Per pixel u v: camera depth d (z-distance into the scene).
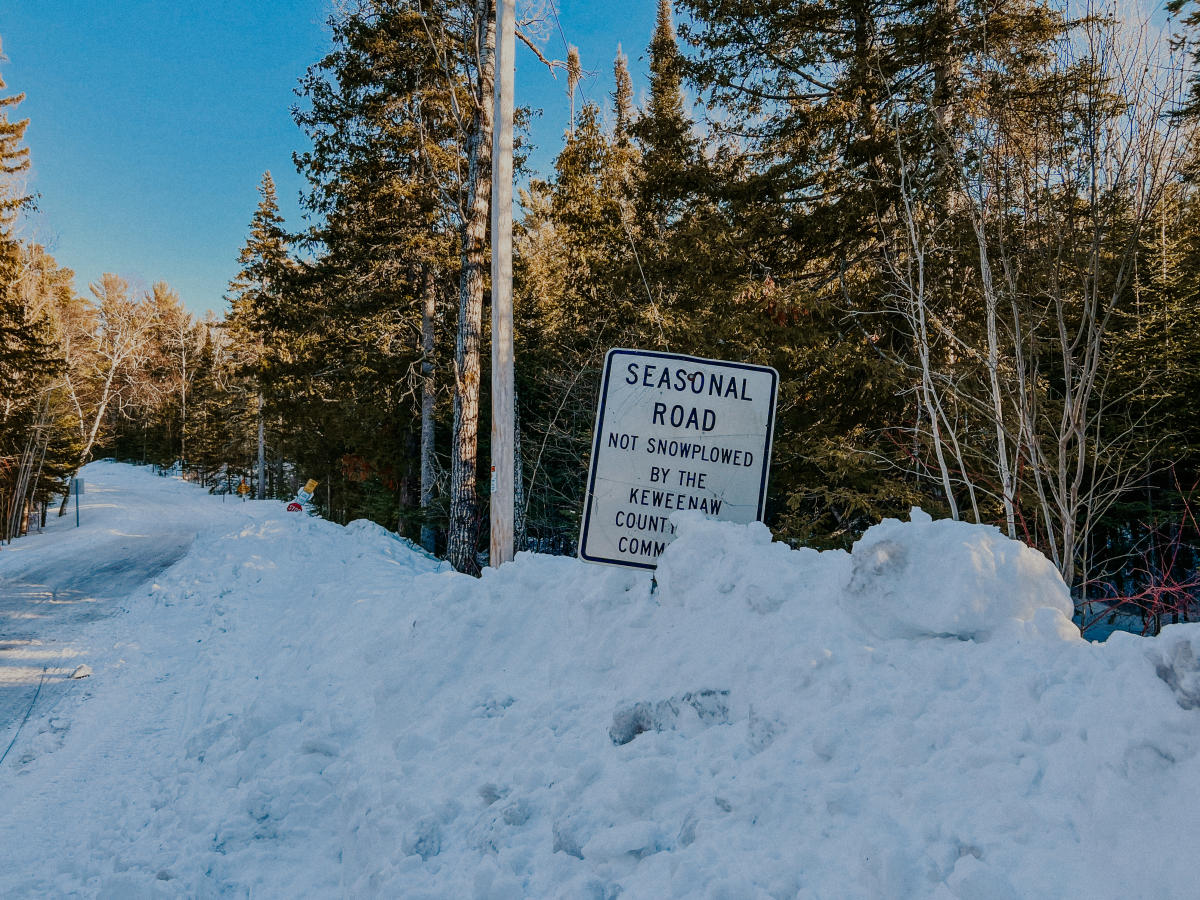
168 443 63.62
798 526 9.47
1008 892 1.65
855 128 9.68
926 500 8.77
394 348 17.92
